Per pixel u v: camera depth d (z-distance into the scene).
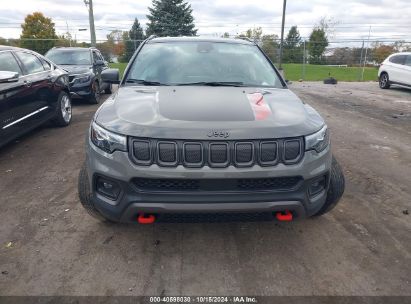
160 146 2.46
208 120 2.57
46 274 2.67
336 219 3.50
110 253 2.93
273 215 2.63
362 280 2.63
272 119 2.64
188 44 4.12
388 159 5.37
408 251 3.00
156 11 35.81
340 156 5.46
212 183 2.48
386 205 3.82
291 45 29.47
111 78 4.05
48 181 4.36
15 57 5.68
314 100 11.85
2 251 2.94
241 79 3.62
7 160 5.12
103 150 2.60
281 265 2.80
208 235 3.20
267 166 2.50
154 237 3.16
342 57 29.78
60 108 6.98
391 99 12.32
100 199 2.69
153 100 2.94
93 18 20.80
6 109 5.00
